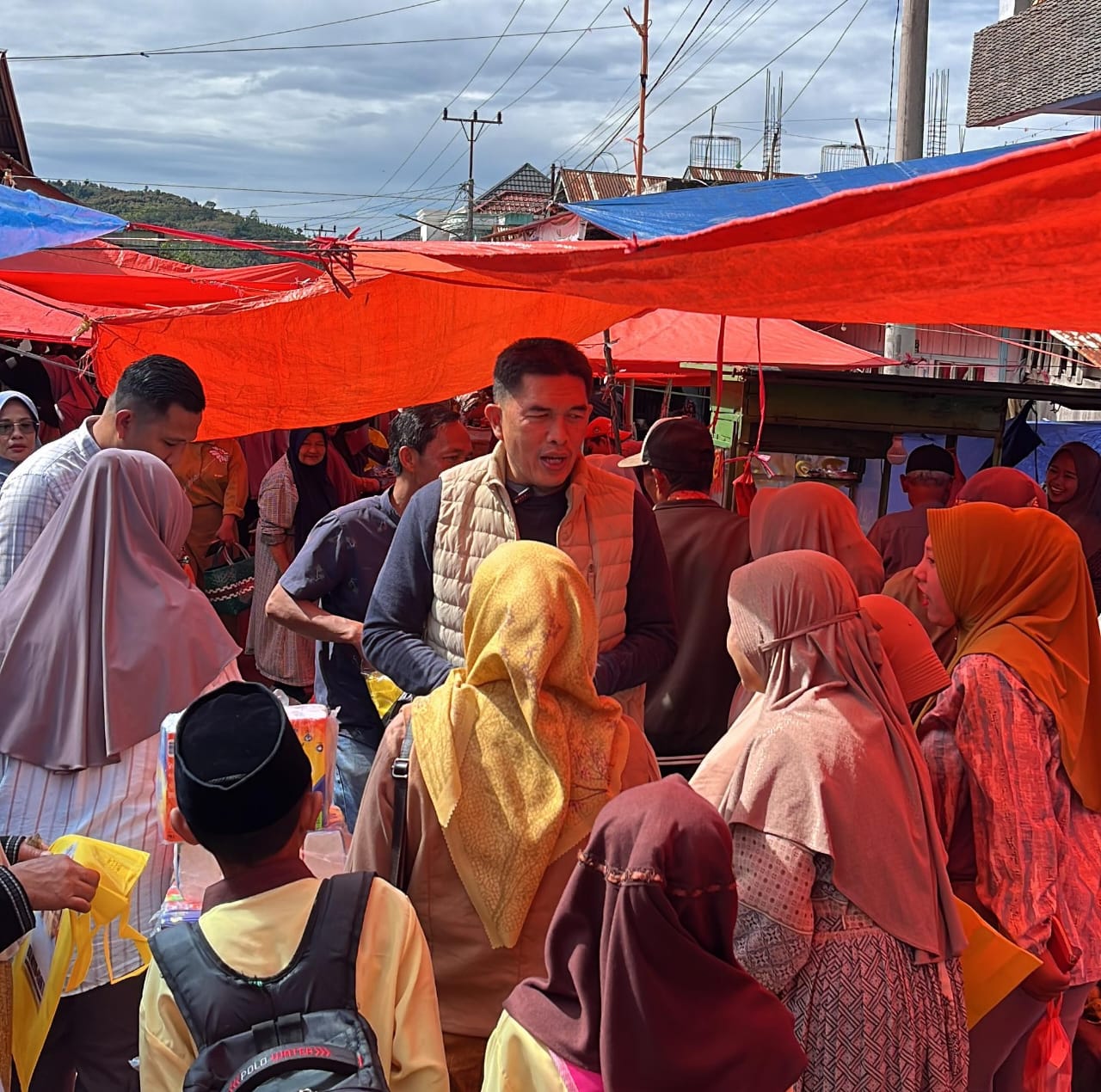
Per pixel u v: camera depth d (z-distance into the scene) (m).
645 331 8.04
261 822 1.90
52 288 6.70
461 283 3.65
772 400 6.36
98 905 2.45
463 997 2.30
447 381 6.10
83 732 2.85
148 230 3.36
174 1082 1.83
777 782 2.38
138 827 2.87
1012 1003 2.68
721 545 4.27
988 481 4.65
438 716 2.33
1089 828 2.91
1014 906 2.65
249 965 1.84
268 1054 1.74
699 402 13.81
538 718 2.24
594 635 2.35
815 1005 2.33
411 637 3.14
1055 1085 2.77
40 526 3.23
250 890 1.92
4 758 2.89
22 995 2.54
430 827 2.31
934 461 5.66
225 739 1.92
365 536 3.98
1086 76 7.61
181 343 5.64
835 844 2.33
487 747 2.29
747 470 6.02
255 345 5.58
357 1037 1.78
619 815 1.70
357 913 1.92
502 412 3.09
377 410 6.27
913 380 6.35
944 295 2.96
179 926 1.90
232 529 8.23
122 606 2.93
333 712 2.85
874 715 2.45
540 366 3.01
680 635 4.22
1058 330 3.83
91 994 2.79
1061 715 2.79
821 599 2.50
